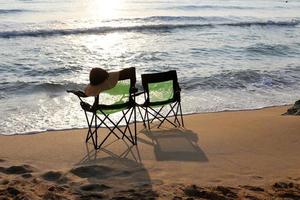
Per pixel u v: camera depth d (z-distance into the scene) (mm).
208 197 4879
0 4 33719
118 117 8969
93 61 15781
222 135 7629
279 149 6863
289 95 11930
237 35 23484
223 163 6164
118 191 5055
